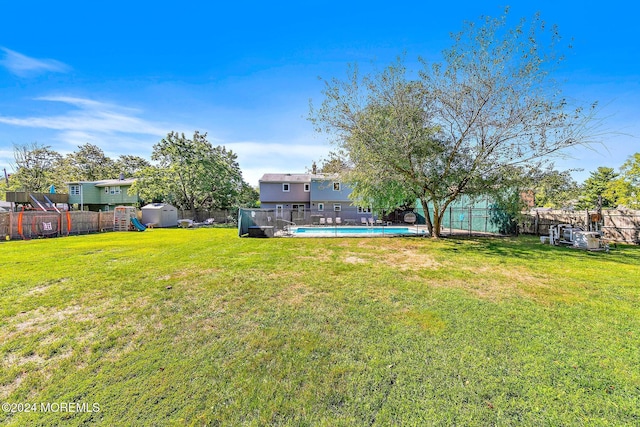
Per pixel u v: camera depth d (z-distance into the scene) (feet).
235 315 12.49
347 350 9.38
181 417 6.43
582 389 7.32
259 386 7.52
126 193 92.02
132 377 7.95
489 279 18.40
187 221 73.36
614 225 35.42
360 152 36.52
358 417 6.43
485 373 8.02
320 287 16.67
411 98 33.47
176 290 16.06
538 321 11.66
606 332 10.62
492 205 49.85
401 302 14.06
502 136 31.19
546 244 34.45
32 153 112.68
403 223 76.79
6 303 13.83
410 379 7.78
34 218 45.65
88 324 11.52
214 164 84.53
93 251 29.91
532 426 6.12
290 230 55.83
